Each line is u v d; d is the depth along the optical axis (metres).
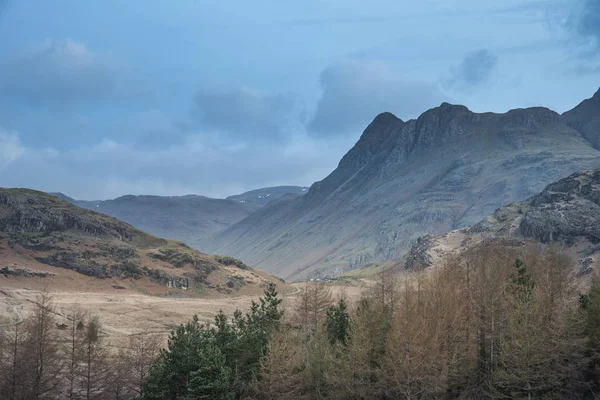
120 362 92.50
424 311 73.12
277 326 84.75
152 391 74.38
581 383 67.69
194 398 69.12
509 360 66.44
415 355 64.94
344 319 90.44
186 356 74.56
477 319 73.56
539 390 66.94
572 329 67.38
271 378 70.50
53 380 83.88
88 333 92.25
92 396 84.50
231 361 75.88
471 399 71.12
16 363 78.88
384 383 70.25
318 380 75.50
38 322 84.88
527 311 67.25
